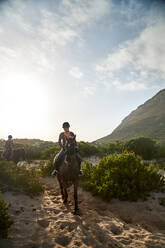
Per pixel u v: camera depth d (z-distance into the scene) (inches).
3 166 283.4
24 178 262.4
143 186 246.1
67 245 139.2
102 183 254.7
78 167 216.1
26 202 219.6
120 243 145.2
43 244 136.6
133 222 188.9
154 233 165.2
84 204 230.7
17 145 754.2
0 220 138.6
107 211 212.7
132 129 2790.4
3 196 222.8
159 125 2508.6
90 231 161.0
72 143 209.6
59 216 188.1
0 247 125.3
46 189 294.4
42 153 625.6
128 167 265.0
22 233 149.5
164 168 431.5
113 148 687.1
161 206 218.2
